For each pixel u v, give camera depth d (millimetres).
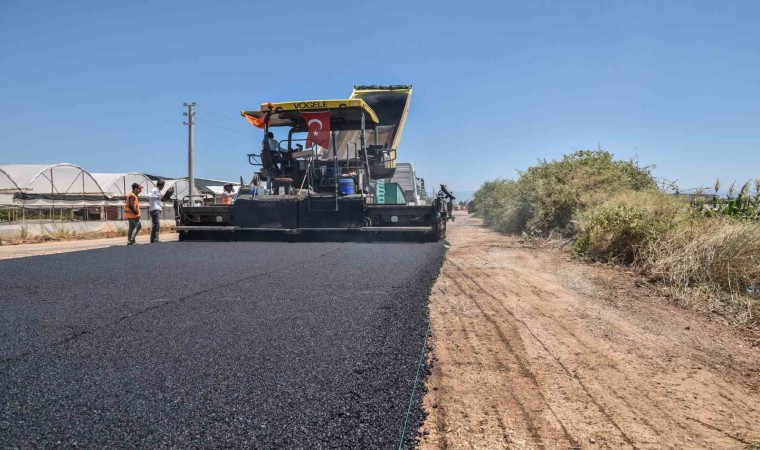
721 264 6133
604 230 8492
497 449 2342
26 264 7082
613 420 2674
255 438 2213
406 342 3689
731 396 3041
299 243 10406
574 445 2398
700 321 4793
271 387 2746
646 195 9164
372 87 14922
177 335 3637
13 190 24094
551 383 3156
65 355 3176
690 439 2488
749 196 8281
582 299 5555
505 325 4422
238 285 5520
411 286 5691
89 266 6906
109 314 4215
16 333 3645
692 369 3484
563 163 13922
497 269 7512
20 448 2047
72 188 27016
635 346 3941
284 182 11430
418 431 2473
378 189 12172
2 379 2754
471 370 3344
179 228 11156
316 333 3758
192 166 31828
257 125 11562
